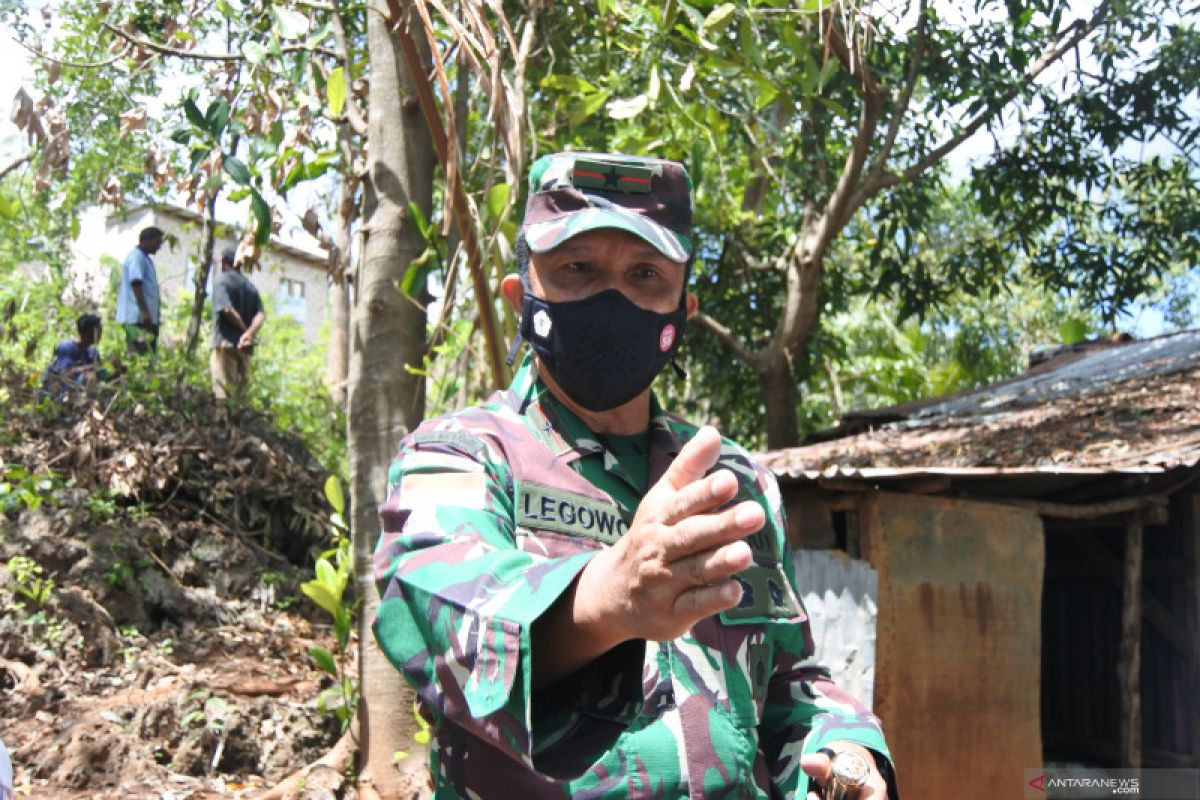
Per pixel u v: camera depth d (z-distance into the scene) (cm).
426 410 420
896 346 1644
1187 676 639
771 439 1119
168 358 756
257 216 317
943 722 473
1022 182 1025
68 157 352
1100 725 721
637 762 141
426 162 396
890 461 689
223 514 607
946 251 1462
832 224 998
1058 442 639
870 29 386
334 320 1063
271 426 720
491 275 357
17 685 434
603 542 149
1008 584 498
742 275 1204
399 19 316
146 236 826
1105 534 694
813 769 153
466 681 116
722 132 468
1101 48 932
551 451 156
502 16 307
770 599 165
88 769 382
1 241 848
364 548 389
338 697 440
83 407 611
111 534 534
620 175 163
